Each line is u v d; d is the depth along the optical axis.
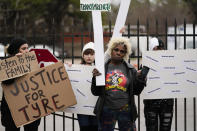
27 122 6.38
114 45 5.90
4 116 6.52
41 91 6.42
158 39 7.16
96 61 5.94
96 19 6.23
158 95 6.96
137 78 5.94
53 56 6.64
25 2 30.16
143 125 10.14
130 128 5.86
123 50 5.89
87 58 6.84
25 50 6.47
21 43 6.45
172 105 7.06
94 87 5.97
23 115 6.39
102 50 6.03
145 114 7.08
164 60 6.95
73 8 43.34
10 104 6.37
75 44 28.50
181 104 13.47
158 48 7.18
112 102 5.82
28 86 6.39
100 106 5.86
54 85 6.45
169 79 6.98
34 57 6.42
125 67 5.96
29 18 33.56
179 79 7.00
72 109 6.76
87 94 6.72
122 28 6.52
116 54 5.89
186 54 6.99
